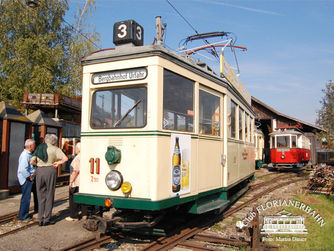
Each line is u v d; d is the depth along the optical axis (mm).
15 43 17359
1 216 6543
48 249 4754
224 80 7062
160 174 4703
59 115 13898
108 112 5184
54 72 18250
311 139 27219
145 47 4871
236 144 8227
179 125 5273
